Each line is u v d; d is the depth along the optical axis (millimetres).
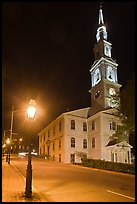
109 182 14688
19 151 65938
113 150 37750
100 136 39438
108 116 41094
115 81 46656
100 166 26859
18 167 24250
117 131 24094
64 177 17156
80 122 43656
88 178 16797
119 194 10375
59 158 42438
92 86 48562
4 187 11195
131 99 21625
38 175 18156
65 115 42625
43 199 8961
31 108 10430
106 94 43875
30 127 10289
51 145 47844
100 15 53312
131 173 21641
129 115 21859
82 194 10305
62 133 42406
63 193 10508
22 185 11969
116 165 24281
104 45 49156
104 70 46000
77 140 42281
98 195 10094
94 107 45688
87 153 42469
